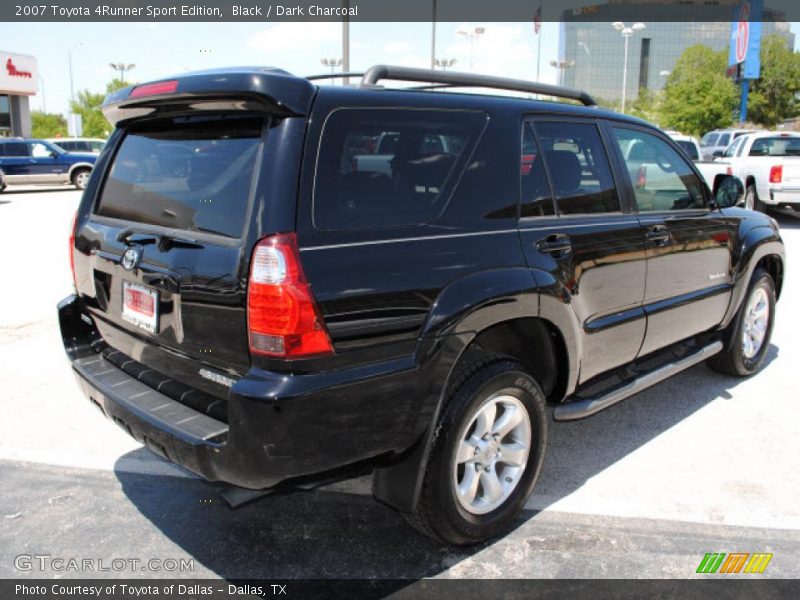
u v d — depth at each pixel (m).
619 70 92.94
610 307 3.66
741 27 39.84
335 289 2.44
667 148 4.29
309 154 2.48
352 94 2.65
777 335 6.38
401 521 3.30
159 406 2.77
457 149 2.97
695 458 3.94
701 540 3.13
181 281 2.63
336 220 2.51
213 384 2.64
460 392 2.83
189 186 2.76
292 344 2.36
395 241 2.64
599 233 3.53
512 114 3.24
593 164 3.67
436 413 2.72
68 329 3.47
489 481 3.05
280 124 2.48
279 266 2.36
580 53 93.31
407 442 2.67
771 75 48.50
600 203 3.67
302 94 2.50
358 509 3.41
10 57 33.38
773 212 16.03
